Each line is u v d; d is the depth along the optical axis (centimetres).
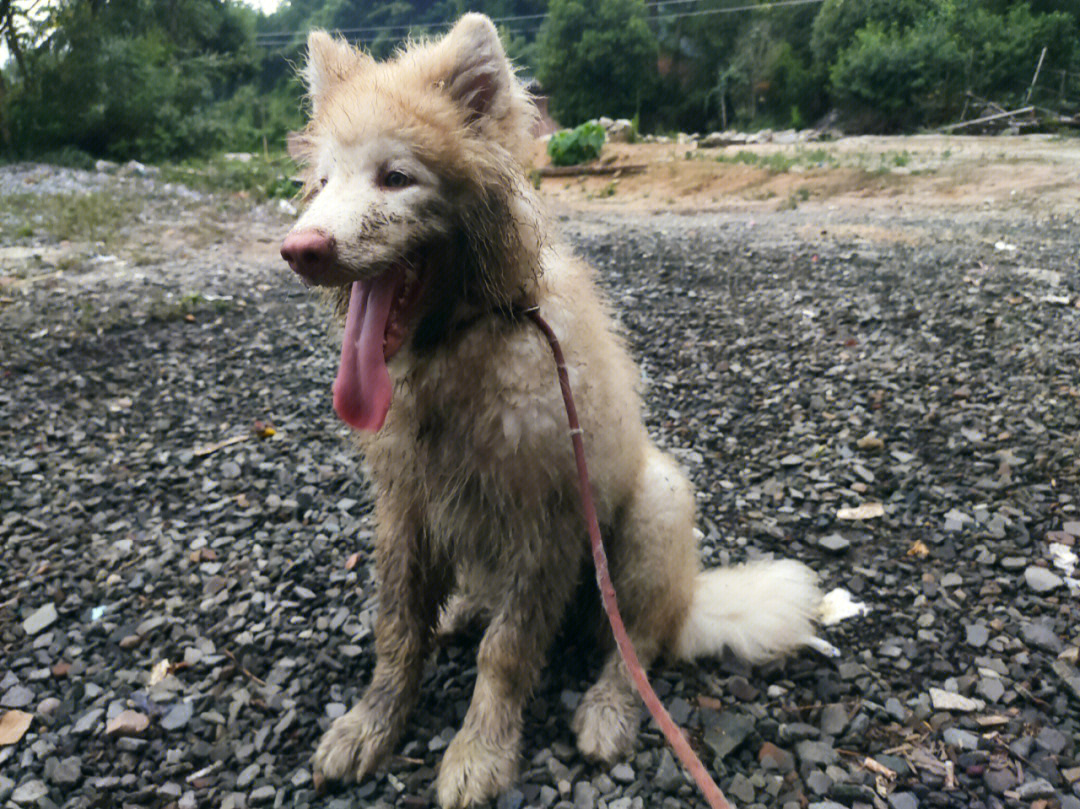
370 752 65
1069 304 180
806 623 78
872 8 1024
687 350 168
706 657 78
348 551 97
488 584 71
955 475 111
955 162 455
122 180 496
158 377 159
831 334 172
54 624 85
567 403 58
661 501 70
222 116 805
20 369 159
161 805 63
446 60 57
